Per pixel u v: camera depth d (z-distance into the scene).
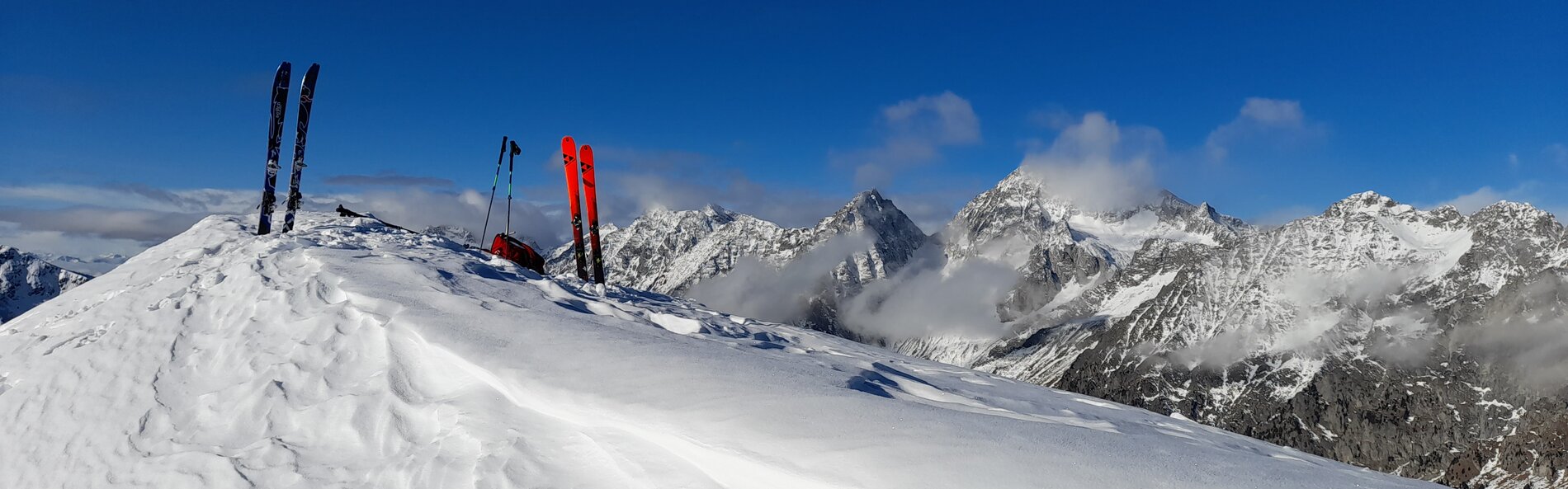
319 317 12.10
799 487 6.61
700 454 7.27
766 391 8.49
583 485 7.27
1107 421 10.58
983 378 14.04
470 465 7.70
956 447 7.00
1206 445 8.46
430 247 22.23
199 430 9.38
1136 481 6.56
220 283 15.14
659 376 9.03
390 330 11.19
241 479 8.04
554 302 14.96
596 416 8.14
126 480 8.56
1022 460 6.79
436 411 8.86
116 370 11.40
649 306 17.75
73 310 15.24
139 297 14.88
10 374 12.14
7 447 10.09
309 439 8.82
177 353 11.82
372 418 9.00
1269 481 6.86
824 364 11.28
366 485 7.73
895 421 7.62
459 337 10.57
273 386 9.93
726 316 18.19
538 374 9.18
